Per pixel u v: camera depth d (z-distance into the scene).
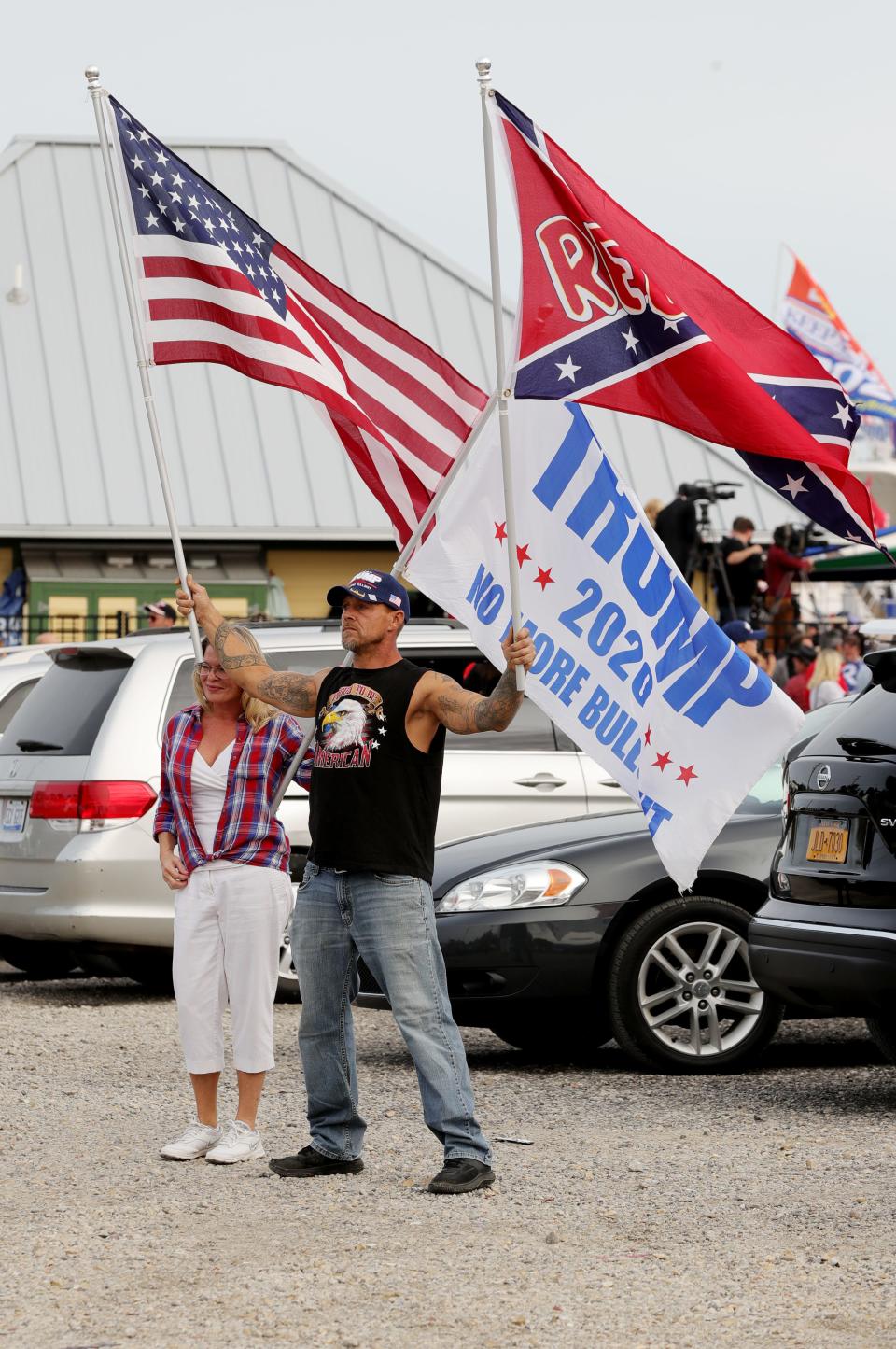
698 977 12.11
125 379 35.31
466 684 15.72
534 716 15.45
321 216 39.59
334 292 10.21
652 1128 10.29
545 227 9.34
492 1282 7.22
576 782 15.30
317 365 10.13
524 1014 12.79
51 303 36.25
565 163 9.30
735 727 9.26
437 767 8.87
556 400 9.42
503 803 15.10
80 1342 6.50
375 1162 9.39
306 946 8.91
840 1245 7.78
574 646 9.43
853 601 35.84
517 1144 9.84
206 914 9.47
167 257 10.12
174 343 10.07
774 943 11.05
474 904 12.02
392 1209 8.39
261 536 33.53
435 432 10.02
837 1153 9.59
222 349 10.12
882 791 10.65
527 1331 6.60
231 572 34.22
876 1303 6.95
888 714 10.93
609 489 9.45
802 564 31.09
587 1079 11.97
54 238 37.53
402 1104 11.00
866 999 10.56
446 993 8.88
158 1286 7.19
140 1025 14.03
